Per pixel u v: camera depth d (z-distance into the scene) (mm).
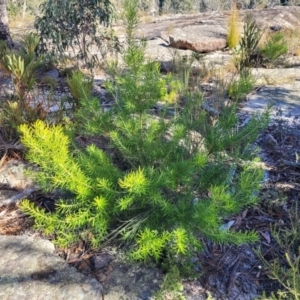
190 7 24906
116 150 2512
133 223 1906
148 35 7285
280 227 2152
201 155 1861
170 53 5840
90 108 2207
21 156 2770
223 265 1911
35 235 2084
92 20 4781
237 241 1647
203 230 1675
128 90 2094
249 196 1854
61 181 1766
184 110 2488
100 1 4688
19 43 6328
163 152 2025
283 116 3586
